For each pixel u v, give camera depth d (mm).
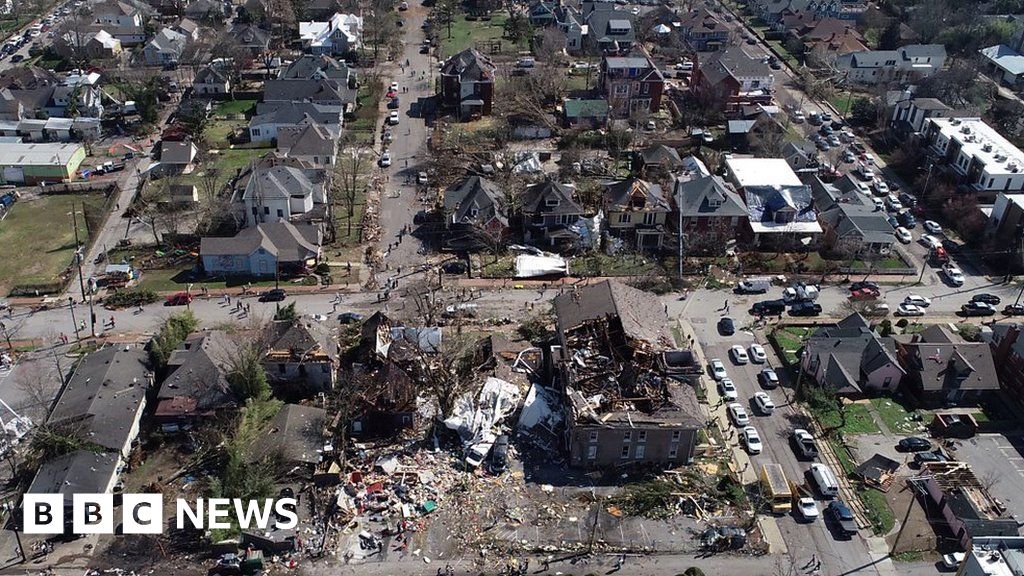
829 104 163875
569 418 76125
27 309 96438
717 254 111188
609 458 75750
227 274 104375
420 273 105500
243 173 122125
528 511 71000
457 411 79562
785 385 87688
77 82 156125
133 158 136500
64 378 84500
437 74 175000
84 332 92562
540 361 87188
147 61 176000
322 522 69438
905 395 86750
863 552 68312
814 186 123625
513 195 121875
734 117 152500
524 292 102125
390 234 114688
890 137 147750
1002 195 115312
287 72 161125
